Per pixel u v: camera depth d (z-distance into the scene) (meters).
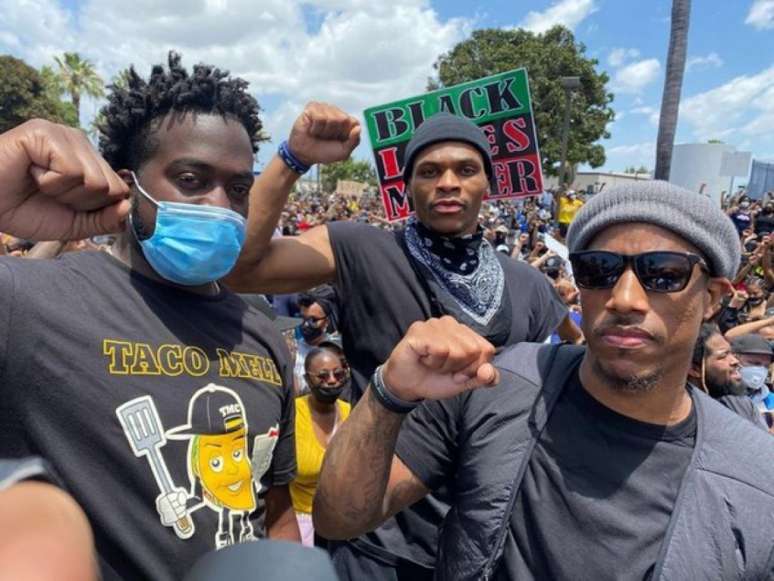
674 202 1.31
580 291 1.40
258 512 1.48
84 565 0.39
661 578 1.23
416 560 2.11
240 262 2.03
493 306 2.27
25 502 0.42
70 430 1.22
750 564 1.23
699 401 1.42
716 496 1.27
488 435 1.47
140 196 1.44
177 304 1.46
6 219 1.22
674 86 10.06
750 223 13.77
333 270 2.28
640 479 1.32
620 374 1.32
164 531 1.25
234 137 1.48
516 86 3.21
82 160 1.18
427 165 2.21
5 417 1.21
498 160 3.33
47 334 1.23
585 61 35.78
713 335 3.33
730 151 18.14
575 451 1.37
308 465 3.42
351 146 2.01
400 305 2.21
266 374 1.56
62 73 46.28
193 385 1.38
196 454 1.33
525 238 12.66
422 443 1.57
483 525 1.42
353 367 2.35
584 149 37.06
